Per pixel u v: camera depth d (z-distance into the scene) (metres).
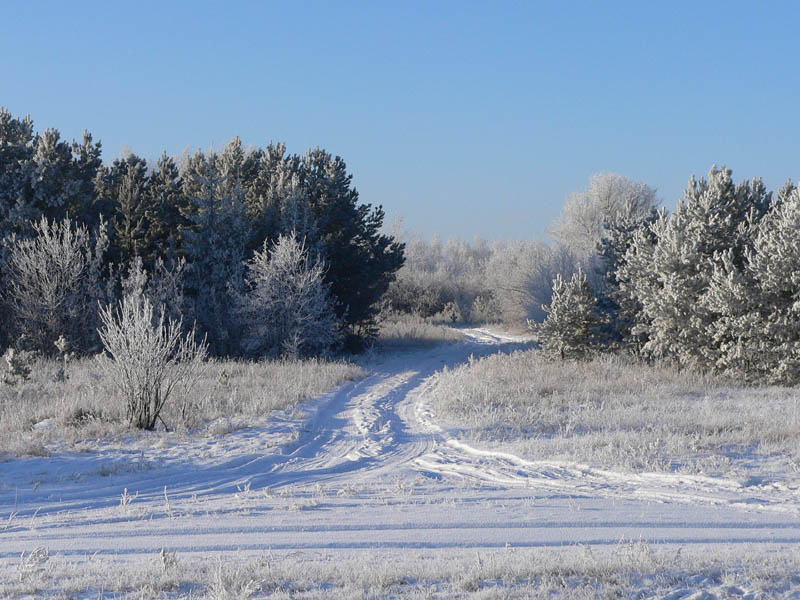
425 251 119.50
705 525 9.80
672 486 12.86
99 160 42.72
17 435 17.31
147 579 6.84
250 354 38.34
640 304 33.38
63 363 31.59
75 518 10.76
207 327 39.31
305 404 24.20
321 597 6.33
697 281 29.97
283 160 48.03
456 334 57.00
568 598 6.29
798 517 10.31
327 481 14.49
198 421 19.98
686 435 17.34
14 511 11.52
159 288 36.62
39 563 7.58
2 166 38.28
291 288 38.44
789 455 15.02
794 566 7.19
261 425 20.05
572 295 33.34
